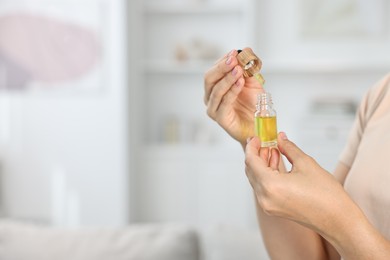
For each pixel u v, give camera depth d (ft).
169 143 14.62
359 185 2.89
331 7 14.49
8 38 14.06
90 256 5.54
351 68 13.85
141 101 14.51
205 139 14.58
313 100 14.47
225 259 5.82
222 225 6.33
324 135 13.47
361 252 2.29
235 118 3.07
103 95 13.89
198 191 14.20
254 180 2.42
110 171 13.94
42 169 14.07
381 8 14.34
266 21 14.65
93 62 13.89
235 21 14.67
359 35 14.47
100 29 13.83
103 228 5.93
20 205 14.11
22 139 14.05
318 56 14.61
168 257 5.60
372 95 3.22
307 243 3.11
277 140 2.62
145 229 5.93
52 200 14.10
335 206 2.30
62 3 13.91
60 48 13.97
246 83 3.08
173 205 14.30
